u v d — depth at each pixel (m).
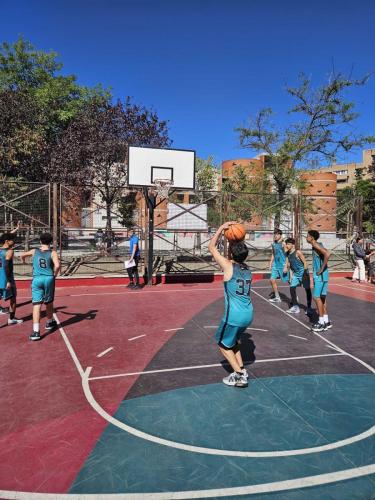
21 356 5.84
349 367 5.51
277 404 4.31
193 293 11.63
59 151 22.92
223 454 3.35
